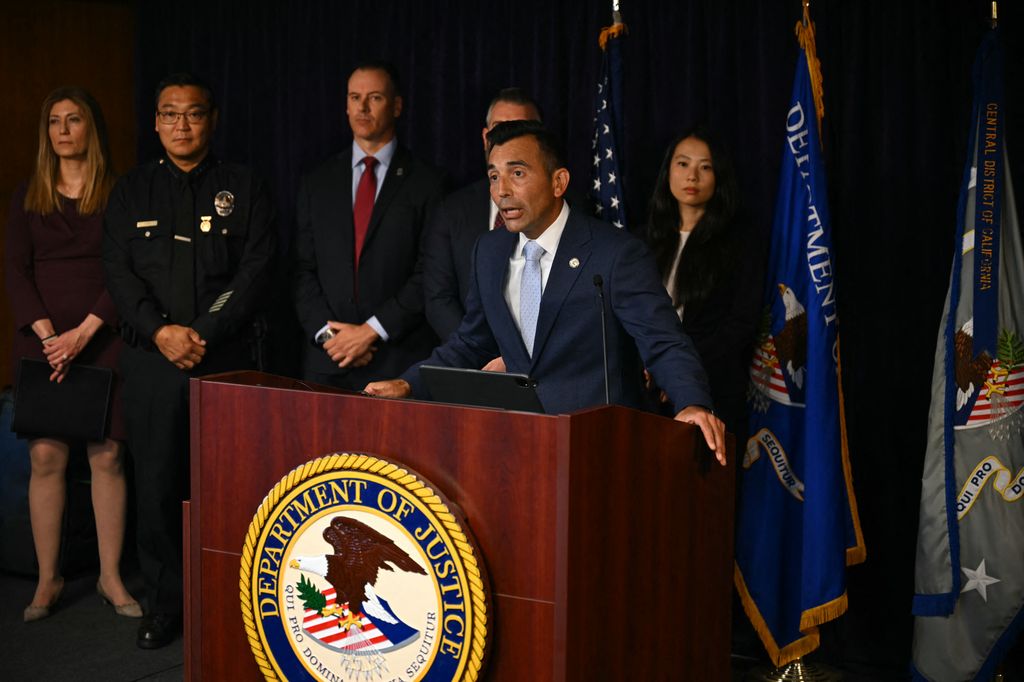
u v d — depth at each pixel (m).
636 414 1.86
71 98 3.73
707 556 2.16
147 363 3.44
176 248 3.47
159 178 3.54
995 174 2.93
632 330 2.28
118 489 3.77
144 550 3.54
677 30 3.68
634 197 3.76
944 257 3.30
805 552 3.05
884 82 3.35
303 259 3.70
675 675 2.06
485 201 3.39
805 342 3.15
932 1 3.28
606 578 1.80
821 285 3.07
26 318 3.71
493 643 1.77
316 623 1.89
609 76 3.48
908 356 3.36
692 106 3.66
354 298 3.61
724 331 3.14
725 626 2.27
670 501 1.99
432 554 1.76
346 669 1.86
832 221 3.42
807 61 3.17
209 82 4.70
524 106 3.39
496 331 2.45
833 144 3.43
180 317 3.44
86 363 3.72
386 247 3.61
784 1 3.52
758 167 3.60
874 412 3.41
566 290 2.32
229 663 2.04
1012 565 2.90
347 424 1.88
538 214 2.32
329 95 4.43
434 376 2.07
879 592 3.42
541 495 1.71
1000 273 2.94
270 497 1.91
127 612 3.71
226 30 4.63
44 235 3.76
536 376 2.38
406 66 4.25
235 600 2.02
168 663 3.30
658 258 3.30
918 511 3.37
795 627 3.14
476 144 4.12
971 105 3.25
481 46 4.06
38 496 3.72
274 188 4.60
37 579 4.12
